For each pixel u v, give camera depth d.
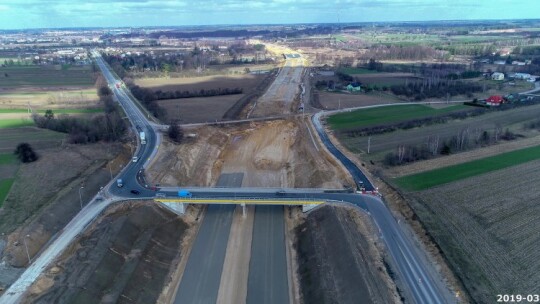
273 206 114.12
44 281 73.50
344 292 73.50
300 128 172.38
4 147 136.50
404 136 157.75
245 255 93.00
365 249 82.81
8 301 68.44
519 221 92.31
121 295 74.12
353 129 166.38
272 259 91.50
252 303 78.69
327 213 97.12
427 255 81.12
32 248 82.88
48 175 113.50
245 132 172.50
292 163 142.62
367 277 73.88
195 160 138.75
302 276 84.06
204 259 91.50
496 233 87.75
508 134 154.12
